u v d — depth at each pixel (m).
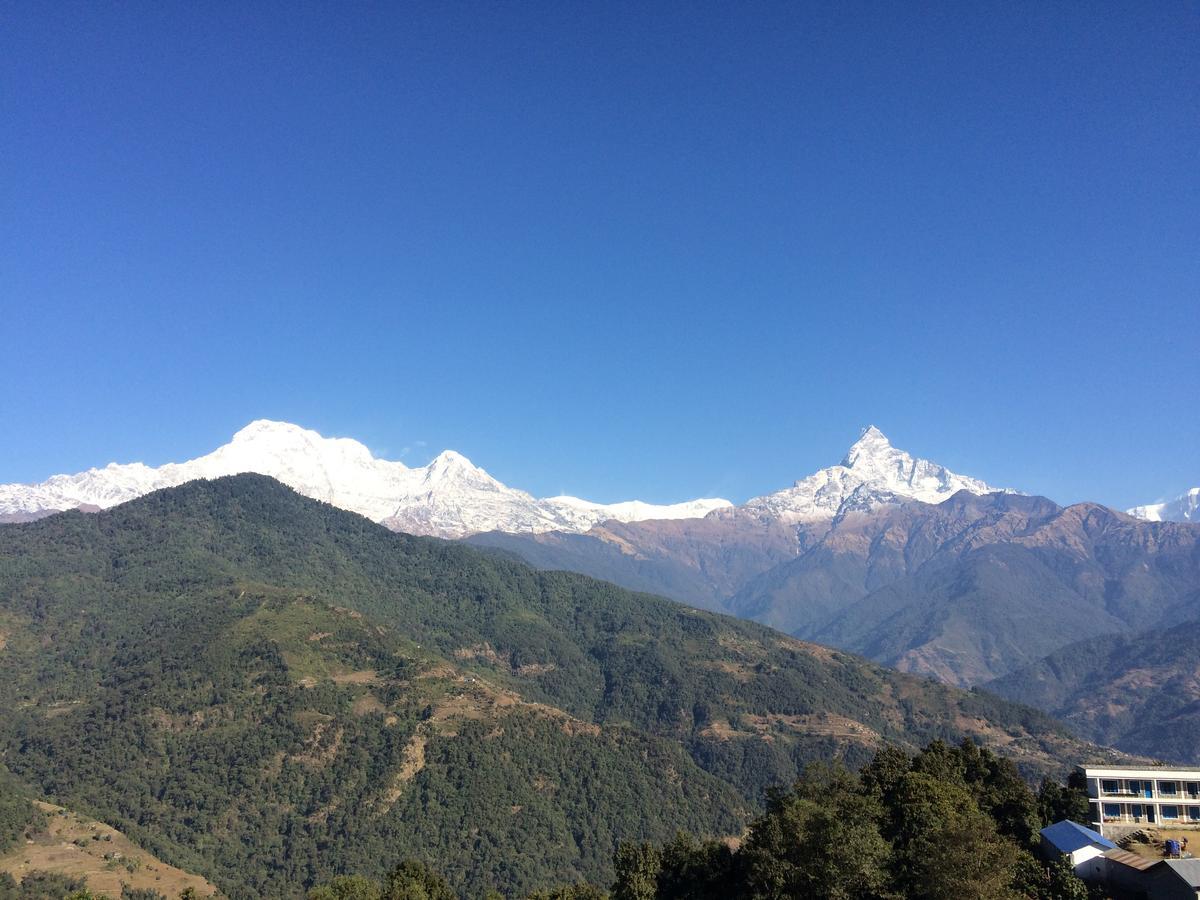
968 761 163.00
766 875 123.75
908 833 126.94
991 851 115.38
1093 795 165.75
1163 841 146.75
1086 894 121.75
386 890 168.12
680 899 138.50
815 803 135.62
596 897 157.62
